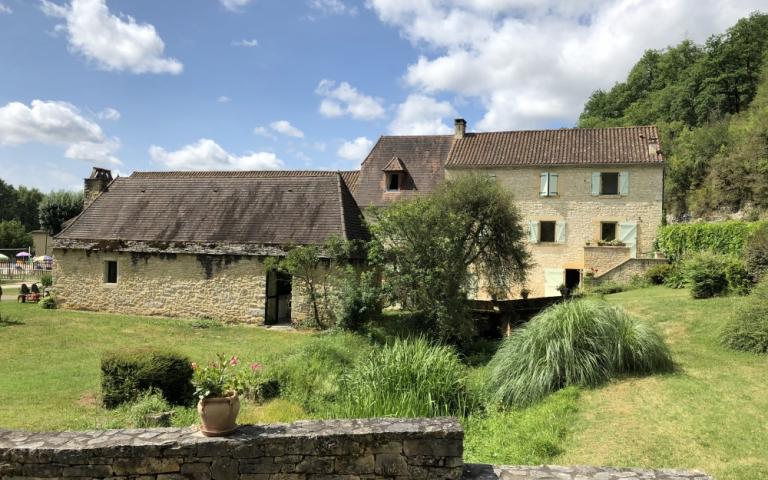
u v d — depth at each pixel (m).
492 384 9.16
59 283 19.44
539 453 6.17
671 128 46.06
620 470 4.59
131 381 8.35
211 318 17.69
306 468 4.32
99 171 24.64
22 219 69.44
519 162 24.97
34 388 9.21
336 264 16.47
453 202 16.25
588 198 24.20
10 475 4.26
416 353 9.12
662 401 7.33
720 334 10.27
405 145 28.12
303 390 9.53
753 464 5.37
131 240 18.70
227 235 18.11
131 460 4.26
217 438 4.34
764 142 31.28
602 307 9.41
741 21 48.22
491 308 17.09
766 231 15.12
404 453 4.35
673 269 19.70
